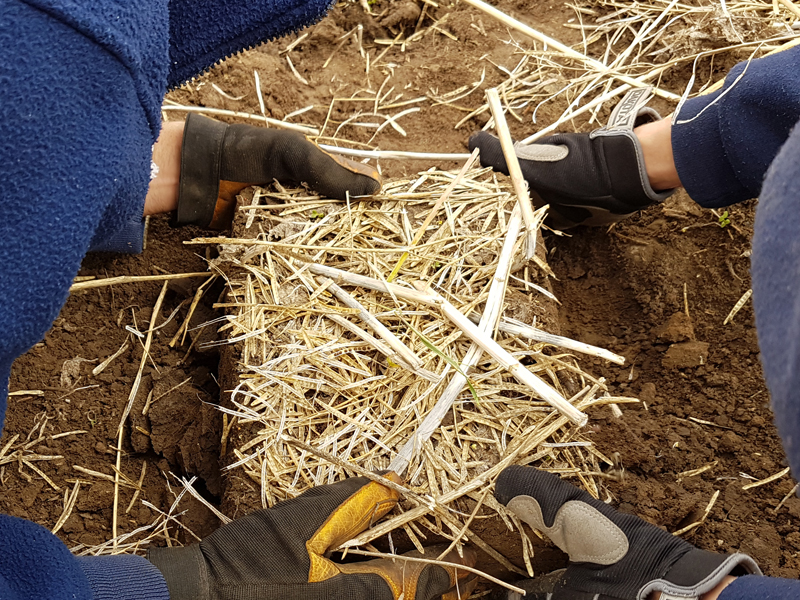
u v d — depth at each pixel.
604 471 1.70
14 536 1.13
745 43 2.09
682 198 2.06
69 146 0.79
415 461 1.54
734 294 1.93
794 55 1.47
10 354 0.86
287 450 1.56
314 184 1.76
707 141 1.64
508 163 1.81
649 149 1.78
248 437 1.58
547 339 1.61
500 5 2.41
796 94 1.41
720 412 1.80
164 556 1.37
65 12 0.76
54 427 1.81
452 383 1.56
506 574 1.71
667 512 1.63
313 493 1.48
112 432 1.81
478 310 1.66
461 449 1.56
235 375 1.63
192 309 1.85
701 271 1.98
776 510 1.67
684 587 1.31
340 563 1.56
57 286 0.83
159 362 1.87
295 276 1.67
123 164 0.87
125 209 0.99
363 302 1.66
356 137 2.21
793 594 1.09
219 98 2.15
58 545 1.17
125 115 0.85
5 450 1.78
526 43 2.33
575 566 1.50
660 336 1.91
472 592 1.74
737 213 2.00
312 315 1.66
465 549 1.59
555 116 2.19
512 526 1.54
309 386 1.60
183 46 1.12
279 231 1.73
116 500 1.75
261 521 1.42
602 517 1.43
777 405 0.70
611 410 1.77
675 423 1.81
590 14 2.38
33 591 1.10
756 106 1.50
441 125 2.23
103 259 1.96
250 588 1.35
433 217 1.72
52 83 0.76
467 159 1.98
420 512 1.51
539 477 1.48
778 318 0.70
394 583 1.47
